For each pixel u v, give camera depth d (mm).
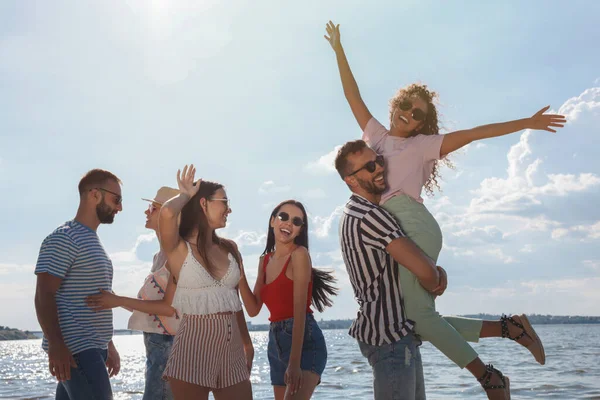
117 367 4375
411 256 3283
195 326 3420
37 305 3760
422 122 3770
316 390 12359
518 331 3557
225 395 3518
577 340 51594
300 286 4113
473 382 13289
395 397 3307
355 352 35188
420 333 3408
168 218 3301
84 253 3947
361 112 4219
